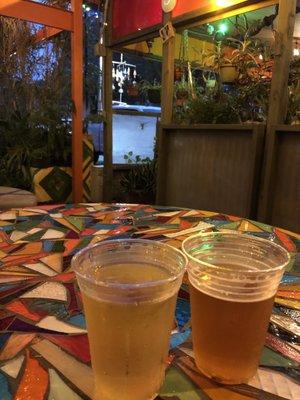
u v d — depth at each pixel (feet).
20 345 1.79
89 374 1.58
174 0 10.52
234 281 1.38
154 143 16.53
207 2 9.57
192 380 1.54
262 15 12.51
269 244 1.65
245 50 9.80
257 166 8.76
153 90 16.47
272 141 8.39
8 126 14.40
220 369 1.50
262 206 8.84
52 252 3.13
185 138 10.88
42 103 14.89
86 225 3.92
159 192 11.85
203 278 1.46
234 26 11.49
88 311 1.32
